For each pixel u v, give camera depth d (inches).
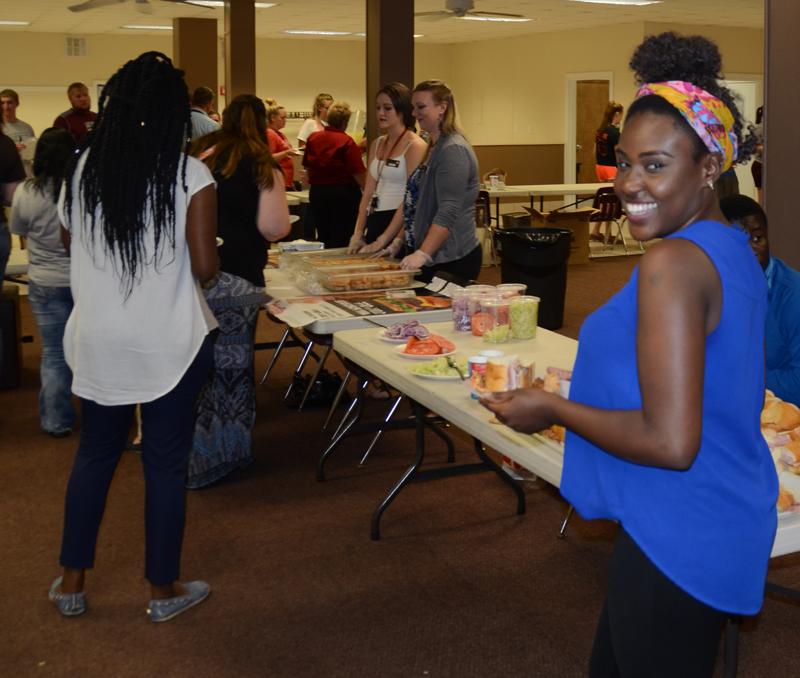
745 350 49.8
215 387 149.7
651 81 52.1
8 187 189.9
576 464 56.1
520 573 123.3
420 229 173.2
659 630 52.2
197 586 115.3
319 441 175.9
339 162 306.3
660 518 51.1
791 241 134.4
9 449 171.9
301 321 136.5
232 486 153.4
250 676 99.4
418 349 117.5
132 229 97.5
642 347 48.0
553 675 99.7
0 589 118.6
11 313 209.5
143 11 430.6
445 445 174.7
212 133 146.6
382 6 286.5
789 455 76.0
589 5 497.0
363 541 133.1
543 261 274.1
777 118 133.8
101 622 110.6
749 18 551.8
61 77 662.5
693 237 49.3
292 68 719.7
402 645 105.5
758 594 52.4
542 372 108.3
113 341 100.3
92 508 108.9
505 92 700.0
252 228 144.2
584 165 655.8
